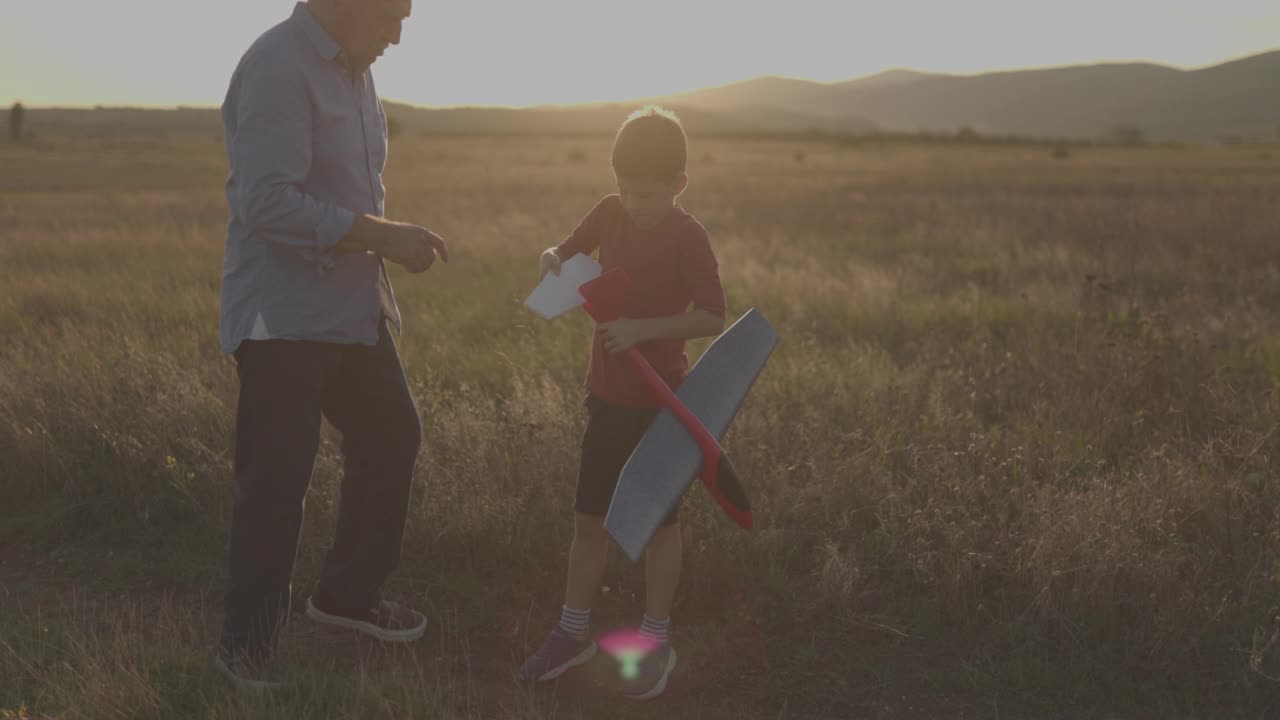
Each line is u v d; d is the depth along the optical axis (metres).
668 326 2.42
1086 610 2.88
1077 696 2.64
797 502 3.55
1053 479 3.75
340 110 2.46
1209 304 8.09
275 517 2.49
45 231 13.76
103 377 4.49
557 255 2.59
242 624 2.50
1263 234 12.63
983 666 2.79
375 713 2.36
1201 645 2.77
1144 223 14.38
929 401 4.57
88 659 2.44
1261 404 4.68
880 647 2.89
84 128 160.38
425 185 29.42
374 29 2.43
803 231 15.00
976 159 61.38
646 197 2.39
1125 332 5.84
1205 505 3.36
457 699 2.53
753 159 61.41
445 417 4.17
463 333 6.73
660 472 2.34
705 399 2.49
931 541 3.24
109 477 3.75
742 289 8.77
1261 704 2.58
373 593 2.86
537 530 3.42
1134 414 4.43
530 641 2.91
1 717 2.21
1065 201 20.38
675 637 2.96
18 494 3.82
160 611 3.01
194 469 3.81
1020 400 4.91
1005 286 9.28
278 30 2.38
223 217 16.70
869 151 81.75
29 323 6.66
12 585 3.21
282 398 2.47
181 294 7.72
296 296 2.42
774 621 3.00
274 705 2.32
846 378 5.04
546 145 90.62
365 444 2.77
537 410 4.11
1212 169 42.09
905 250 12.84
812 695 2.66
